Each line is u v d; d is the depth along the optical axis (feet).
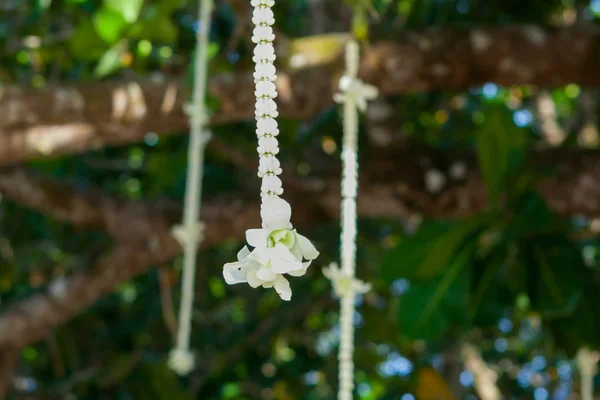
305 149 14.76
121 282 13.96
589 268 10.39
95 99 10.18
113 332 19.43
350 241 5.08
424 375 14.15
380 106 13.17
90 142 10.42
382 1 11.05
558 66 11.21
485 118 9.88
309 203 13.23
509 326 19.51
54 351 17.33
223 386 19.35
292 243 3.84
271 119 3.80
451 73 10.98
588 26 11.71
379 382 17.10
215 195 13.74
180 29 13.57
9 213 17.84
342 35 10.71
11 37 12.92
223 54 10.27
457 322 9.91
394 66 10.74
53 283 14.23
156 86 10.33
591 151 12.25
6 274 17.66
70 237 17.69
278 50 10.46
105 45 10.08
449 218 12.86
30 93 10.12
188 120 10.36
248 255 3.87
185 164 14.84
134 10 9.83
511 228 9.88
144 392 16.72
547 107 17.28
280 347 20.58
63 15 13.09
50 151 10.28
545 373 20.72
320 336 20.85
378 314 16.14
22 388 17.75
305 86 10.34
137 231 13.70
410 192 12.75
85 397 17.33
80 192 13.65
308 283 19.35
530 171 9.98
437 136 16.56
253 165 14.02
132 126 10.36
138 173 17.39
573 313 10.23
